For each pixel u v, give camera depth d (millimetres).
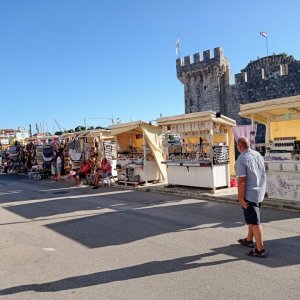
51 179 23078
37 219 10359
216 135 15234
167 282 5285
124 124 17391
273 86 40875
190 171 14453
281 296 4676
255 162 6188
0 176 28844
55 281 5547
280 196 10906
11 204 13453
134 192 15375
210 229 8281
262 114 12008
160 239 7637
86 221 9773
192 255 6469
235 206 11148
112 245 7367
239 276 5391
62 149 22734
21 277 5777
